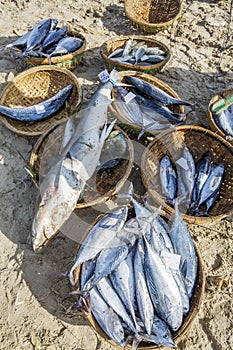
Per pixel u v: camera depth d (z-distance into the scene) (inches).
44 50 63.9
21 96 59.5
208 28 78.8
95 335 40.9
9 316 41.6
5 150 55.5
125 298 38.9
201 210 50.0
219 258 47.6
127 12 73.5
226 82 68.4
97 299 38.5
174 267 40.4
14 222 48.9
